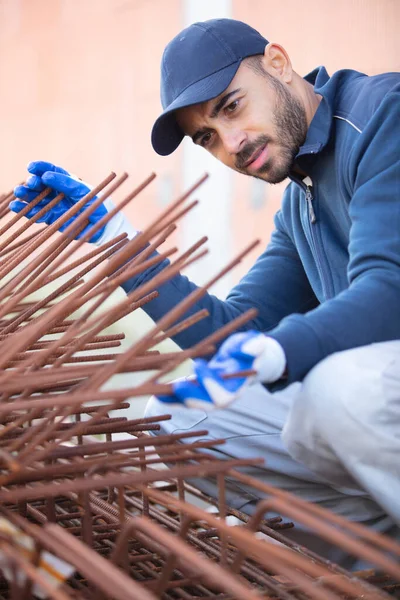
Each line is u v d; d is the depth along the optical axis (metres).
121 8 4.68
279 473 1.84
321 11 3.60
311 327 1.37
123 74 4.71
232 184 4.11
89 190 1.87
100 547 1.45
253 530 1.09
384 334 1.42
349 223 1.75
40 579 0.91
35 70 5.29
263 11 3.85
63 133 5.13
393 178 1.53
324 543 1.74
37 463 1.29
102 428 1.44
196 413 1.92
